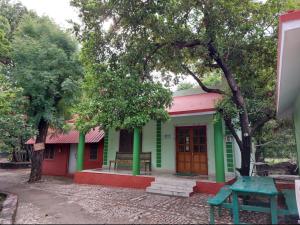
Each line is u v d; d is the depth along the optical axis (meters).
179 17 7.64
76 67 12.30
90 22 7.24
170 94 6.27
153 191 8.88
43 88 11.43
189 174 10.62
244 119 7.45
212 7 7.36
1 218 5.78
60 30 12.87
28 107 11.55
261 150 14.40
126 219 5.64
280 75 5.54
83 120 6.92
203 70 10.39
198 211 6.31
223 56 7.87
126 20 7.50
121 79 6.14
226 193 6.14
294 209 4.99
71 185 11.08
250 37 8.03
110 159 13.67
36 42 11.66
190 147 11.31
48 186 10.93
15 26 17.48
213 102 9.30
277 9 7.92
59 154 16.25
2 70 11.17
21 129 9.48
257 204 6.56
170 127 11.98
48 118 11.42
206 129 10.98
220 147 8.52
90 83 6.89
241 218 5.70
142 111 5.81
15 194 9.08
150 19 7.45
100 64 6.65
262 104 8.02
